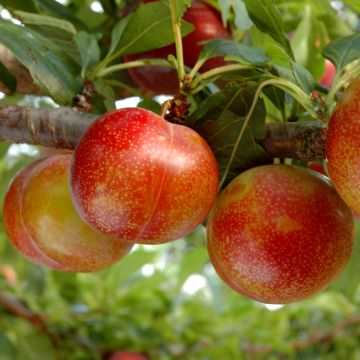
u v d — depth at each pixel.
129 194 0.29
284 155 0.34
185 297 0.75
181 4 0.32
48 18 0.42
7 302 0.64
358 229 0.73
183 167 0.30
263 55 0.35
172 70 0.45
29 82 0.44
